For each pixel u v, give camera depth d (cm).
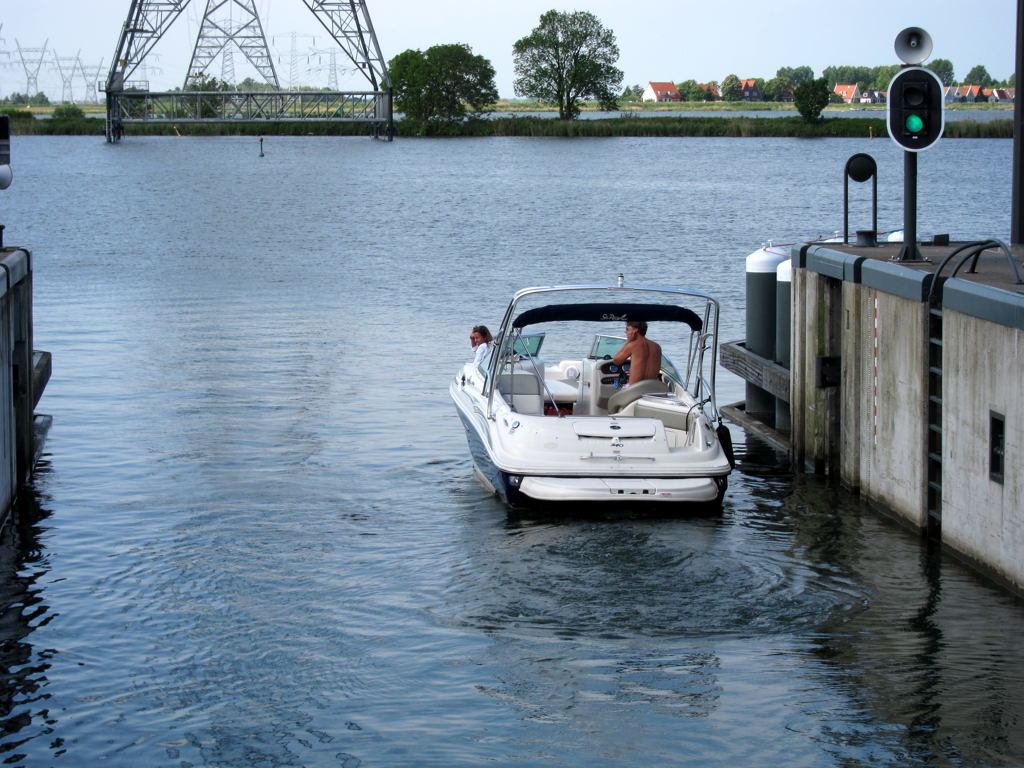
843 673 784
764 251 1503
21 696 763
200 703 754
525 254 3328
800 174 7200
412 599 918
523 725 722
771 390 1409
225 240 3703
